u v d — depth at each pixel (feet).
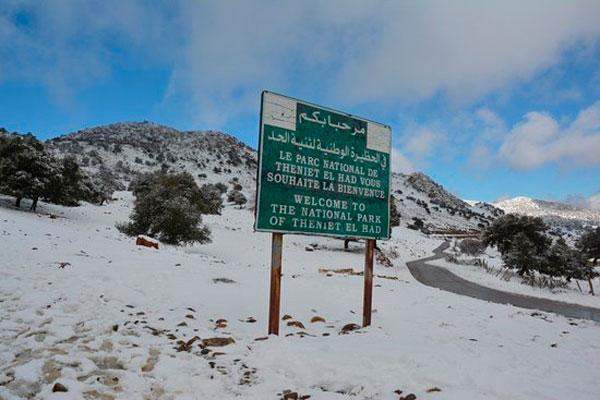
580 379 19.86
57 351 19.08
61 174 130.21
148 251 68.08
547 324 39.11
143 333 23.63
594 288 121.19
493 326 35.32
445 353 22.44
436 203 642.63
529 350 26.30
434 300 49.14
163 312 29.73
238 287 43.83
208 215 194.80
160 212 113.60
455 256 187.32
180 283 41.81
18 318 23.97
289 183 27.27
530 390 17.03
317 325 31.22
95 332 22.72
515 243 134.62
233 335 25.00
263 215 25.95
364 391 16.51
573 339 32.27
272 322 25.95
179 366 18.34
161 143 546.67
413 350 22.36
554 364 22.74
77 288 33.35
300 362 19.29
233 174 483.51
